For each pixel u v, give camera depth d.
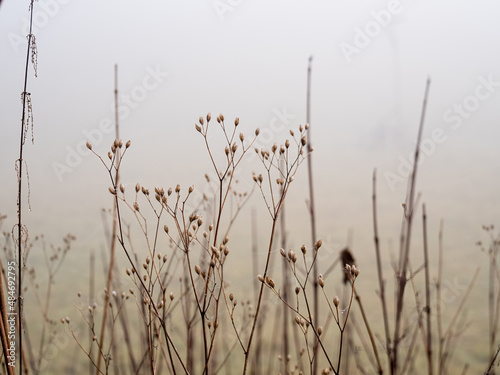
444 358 1.88
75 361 2.60
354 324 1.90
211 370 1.56
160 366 1.85
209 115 1.11
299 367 1.76
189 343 1.36
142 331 1.91
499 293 2.20
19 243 1.17
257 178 1.13
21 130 1.14
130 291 1.13
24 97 1.15
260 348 2.00
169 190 1.10
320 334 1.05
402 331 1.80
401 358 2.33
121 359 2.02
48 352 2.46
